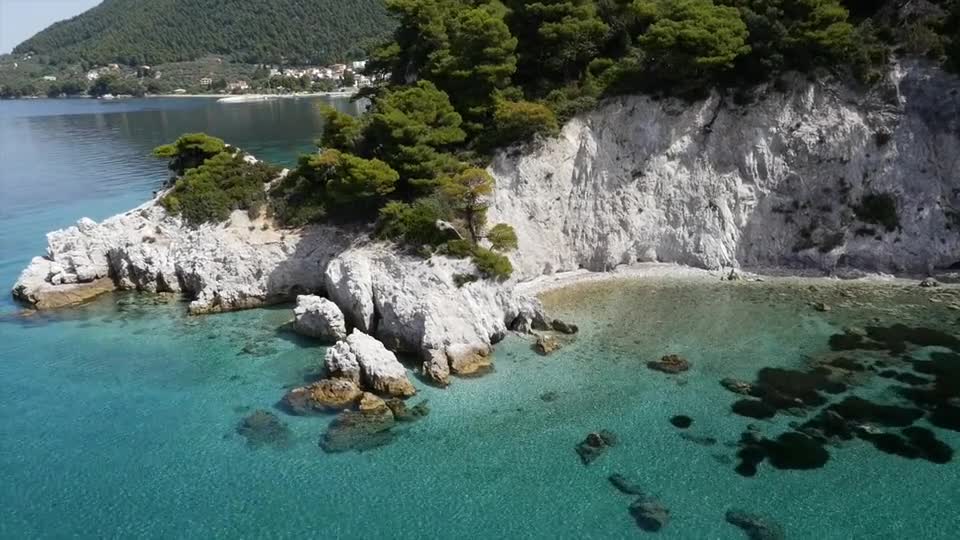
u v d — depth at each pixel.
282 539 27.03
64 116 189.00
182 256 52.16
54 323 47.69
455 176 47.44
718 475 29.75
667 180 53.47
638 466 30.56
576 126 54.25
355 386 36.72
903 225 49.97
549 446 32.19
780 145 52.16
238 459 31.97
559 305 47.22
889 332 41.09
